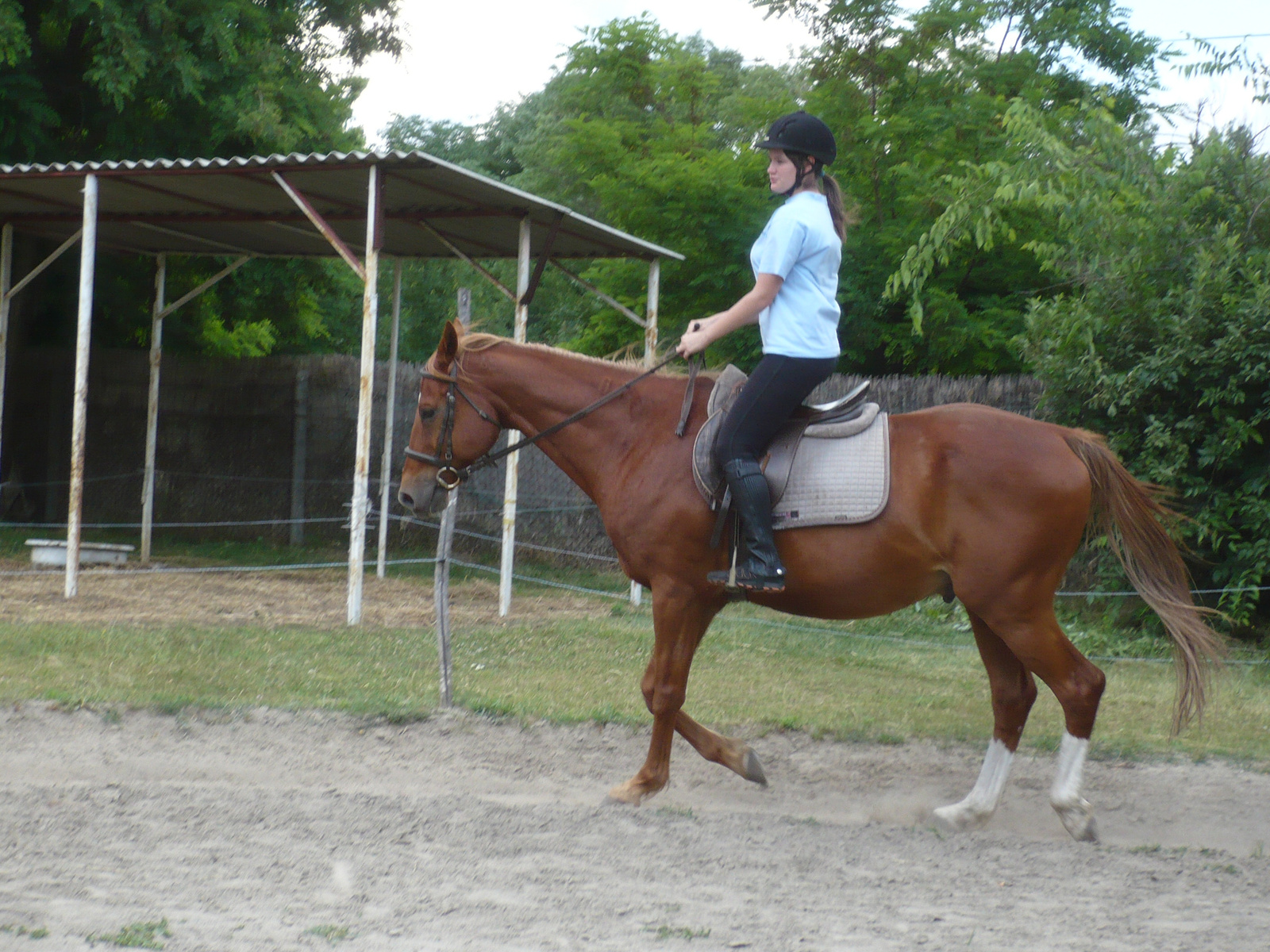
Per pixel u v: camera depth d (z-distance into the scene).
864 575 4.75
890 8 16.55
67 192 10.41
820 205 4.80
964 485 4.68
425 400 5.37
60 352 15.83
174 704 6.04
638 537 4.99
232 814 4.60
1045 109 16.11
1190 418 9.78
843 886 4.02
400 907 3.63
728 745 5.34
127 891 3.69
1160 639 9.83
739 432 4.72
